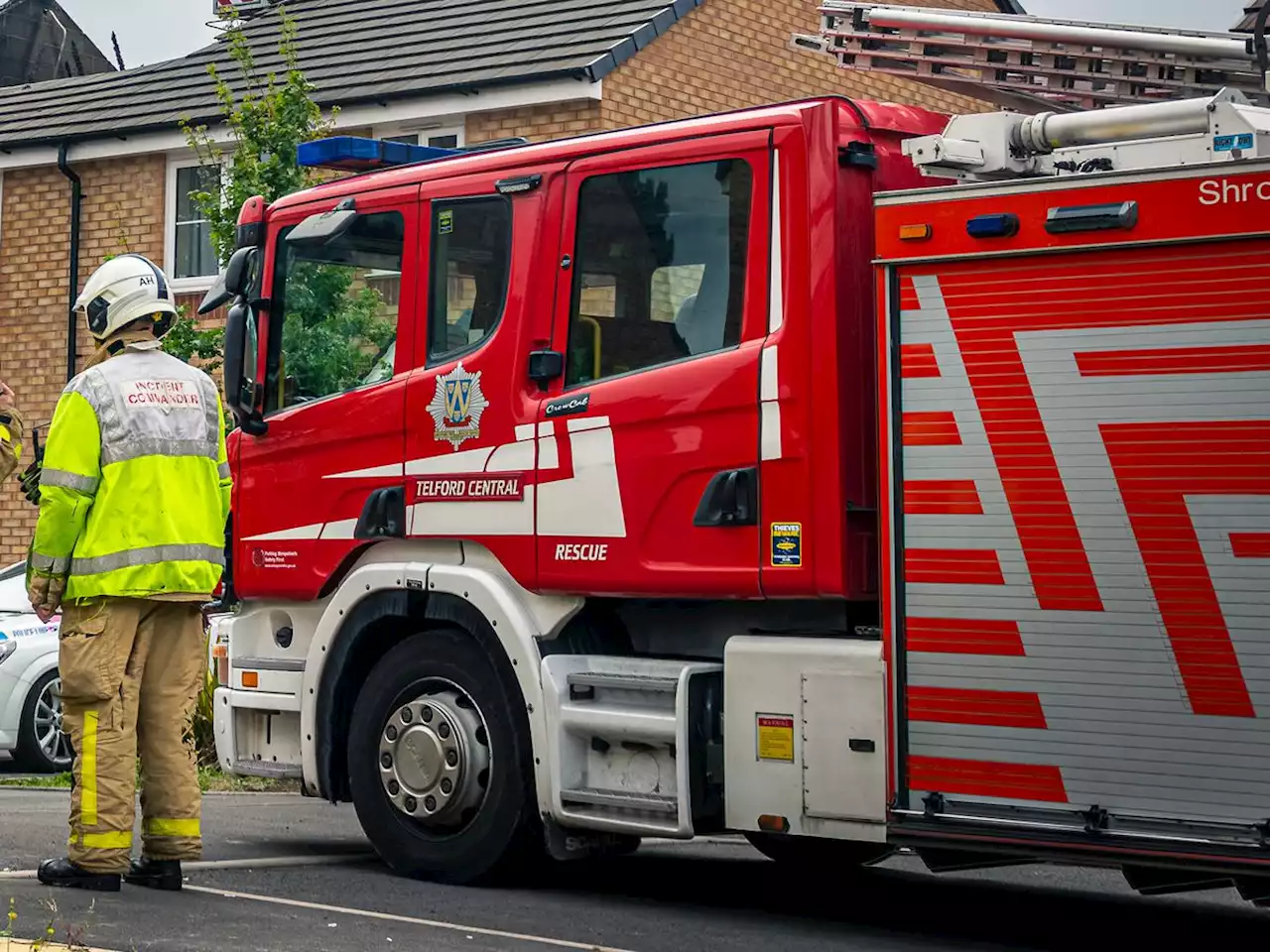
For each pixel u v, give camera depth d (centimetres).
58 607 964
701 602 995
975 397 859
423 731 1044
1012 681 842
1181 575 804
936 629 863
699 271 962
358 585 1083
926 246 874
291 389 1143
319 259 1140
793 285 925
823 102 929
